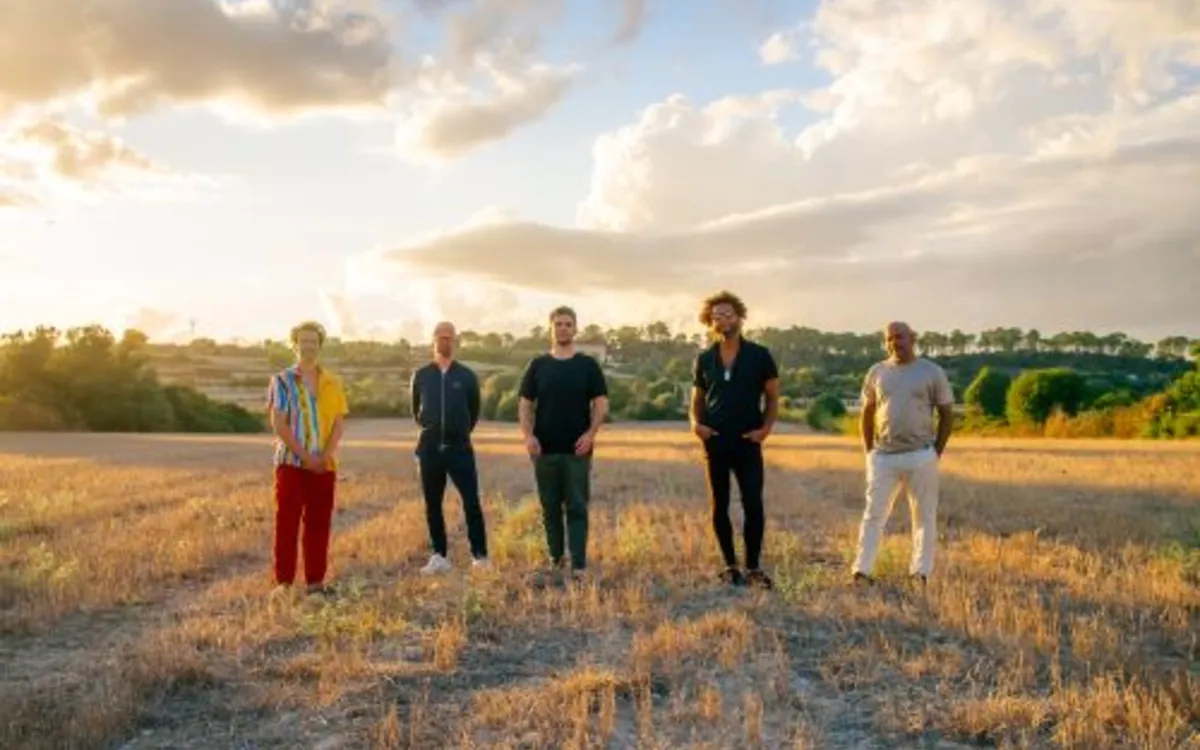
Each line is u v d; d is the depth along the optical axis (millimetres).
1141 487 18109
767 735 5098
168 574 9914
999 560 9703
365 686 5895
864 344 163500
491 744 4965
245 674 6230
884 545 9828
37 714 5418
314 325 8961
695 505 15500
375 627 7188
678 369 140750
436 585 8734
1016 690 5637
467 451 9930
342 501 17172
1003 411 81750
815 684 5898
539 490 9469
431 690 5879
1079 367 130875
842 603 7691
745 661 6332
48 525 13445
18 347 75625
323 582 8953
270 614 7656
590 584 8602
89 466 27484
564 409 9305
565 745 4859
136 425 79312
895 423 8539
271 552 11516
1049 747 4836
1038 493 17000
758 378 8805
